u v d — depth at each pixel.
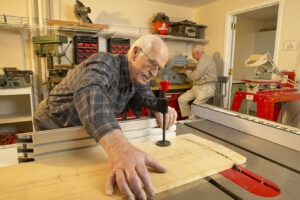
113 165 0.54
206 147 0.80
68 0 2.93
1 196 0.50
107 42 3.19
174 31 3.60
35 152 0.69
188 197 0.56
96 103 0.65
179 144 0.83
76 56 2.77
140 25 3.51
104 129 0.60
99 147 0.78
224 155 0.74
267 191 0.58
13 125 2.79
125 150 0.56
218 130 1.11
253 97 2.12
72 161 0.68
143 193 0.50
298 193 0.57
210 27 3.72
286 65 2.58
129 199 0.48
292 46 2.51
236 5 3.23
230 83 3.54
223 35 3.49
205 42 3.85
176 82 3.40
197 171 0.63
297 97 2.08
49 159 0.69
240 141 0.96
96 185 0.55
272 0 2.72
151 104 1.01
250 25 4.68
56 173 0.60
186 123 1.22
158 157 0.72
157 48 0.89
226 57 3.49
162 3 3.66
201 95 3.16
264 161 0.77
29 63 2.77
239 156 0.73
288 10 2.53
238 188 0.60
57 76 2.38
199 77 3.18
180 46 3.96
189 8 3.97
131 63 0.96
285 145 0.90
